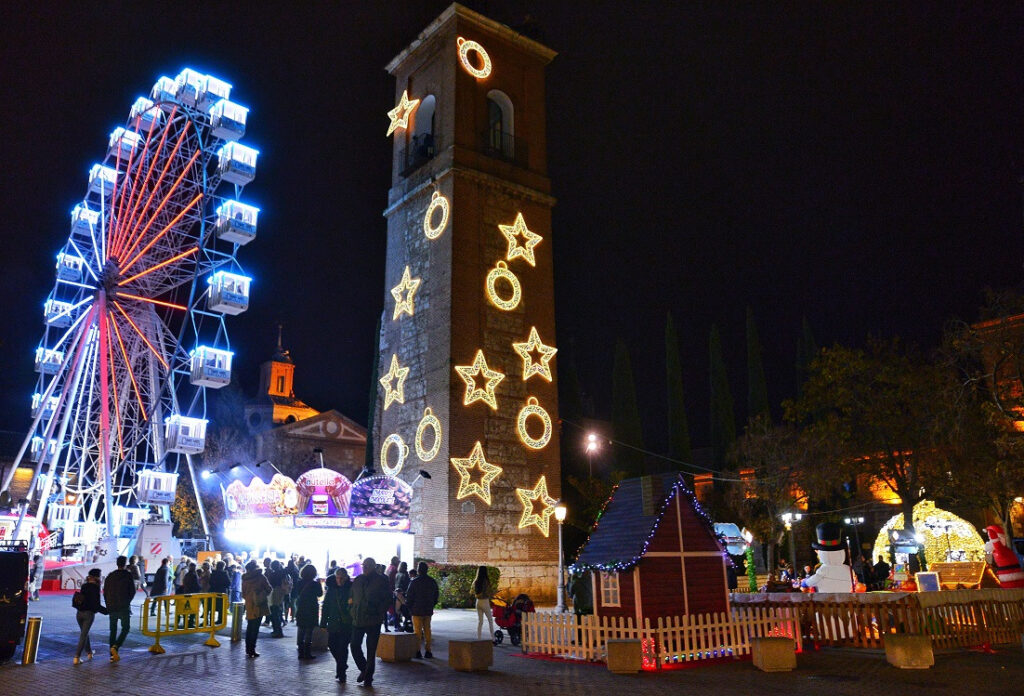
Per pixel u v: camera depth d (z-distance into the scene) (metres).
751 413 59.88
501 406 35.84
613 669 15.33
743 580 35.56
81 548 43.12
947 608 19.02
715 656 17.05
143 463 42.16
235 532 33.56
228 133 41.97
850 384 40.06
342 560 31.81
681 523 17.97
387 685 14.12
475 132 38.38
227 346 40.75
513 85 40.97
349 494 32.12
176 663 16.83
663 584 17.19
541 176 40.47
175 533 65.69
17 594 16.95
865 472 39.66
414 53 41.91
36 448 41.91
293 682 14.44
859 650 18.33
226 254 41.25
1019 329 23.78
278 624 21.69
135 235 40.12
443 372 34.88
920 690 13.34
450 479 33.25
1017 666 15.93
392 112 42.81
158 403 41.00
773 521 43.50
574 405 54.91
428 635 17.80
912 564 28.53
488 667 15.98
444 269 36.19
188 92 41.72
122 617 17.20
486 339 36.16
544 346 38.16
